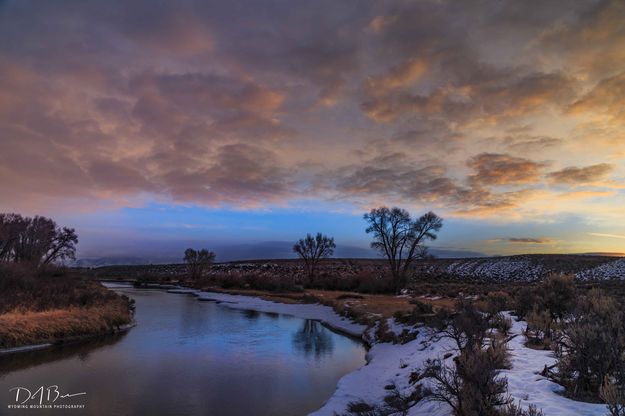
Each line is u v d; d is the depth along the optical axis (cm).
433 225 5712
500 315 1755
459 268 10794
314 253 7906
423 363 1412
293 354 2169
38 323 2319
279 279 7481
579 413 743
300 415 1257
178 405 1334
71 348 2205
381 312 3341
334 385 1581
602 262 8575
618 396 658
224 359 2016
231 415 1255
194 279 9588
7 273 3159
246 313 4094
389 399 1208
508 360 1094
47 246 6222
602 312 1073
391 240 5834
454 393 833
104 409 1286
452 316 1855
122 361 1930
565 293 1750
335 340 2636
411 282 7350
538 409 769
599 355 863
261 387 1547
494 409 770
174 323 3281
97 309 2953
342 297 4969
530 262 9806
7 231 5609
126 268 16425
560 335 1258
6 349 2033
